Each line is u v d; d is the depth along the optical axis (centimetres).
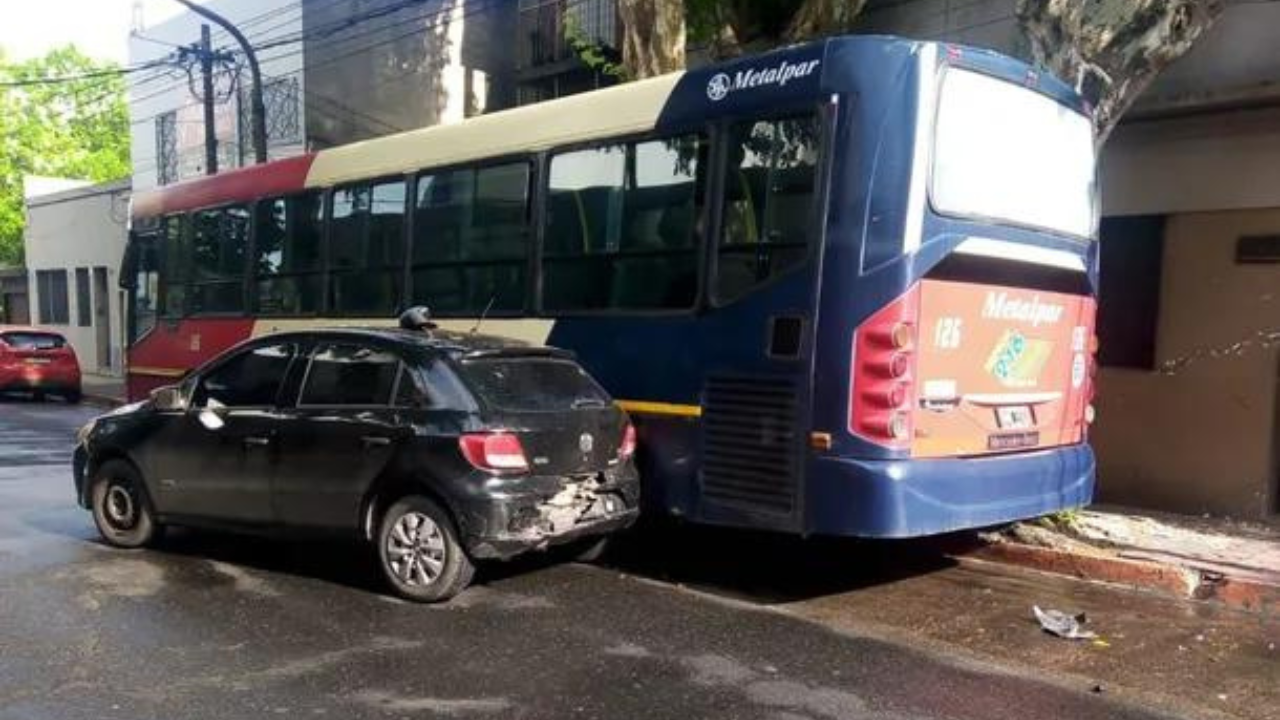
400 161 909
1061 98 711
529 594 666
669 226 701
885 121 598
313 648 552
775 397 631
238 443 708
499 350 663
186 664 525
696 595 671
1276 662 556
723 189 667
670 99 702
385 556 648
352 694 486
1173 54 776
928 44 608
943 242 608
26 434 1589
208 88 1977
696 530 866
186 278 1200
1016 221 662
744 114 656
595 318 744
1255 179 883
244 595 652
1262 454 901
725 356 659
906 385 594
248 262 1093
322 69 2036
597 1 1861
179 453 739
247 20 2153
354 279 957
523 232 801
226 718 456
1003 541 774
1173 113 912
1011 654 562
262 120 1814
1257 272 903
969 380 639
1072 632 596
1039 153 689
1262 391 901
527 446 629
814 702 483
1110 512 908
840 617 628
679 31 1012
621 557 772
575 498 652
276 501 690
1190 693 508
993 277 651
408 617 609
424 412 634
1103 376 994
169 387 758
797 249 624
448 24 2095
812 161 620
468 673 516
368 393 666
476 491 609
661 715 465
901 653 558
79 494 801
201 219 1174
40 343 2227
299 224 1024
